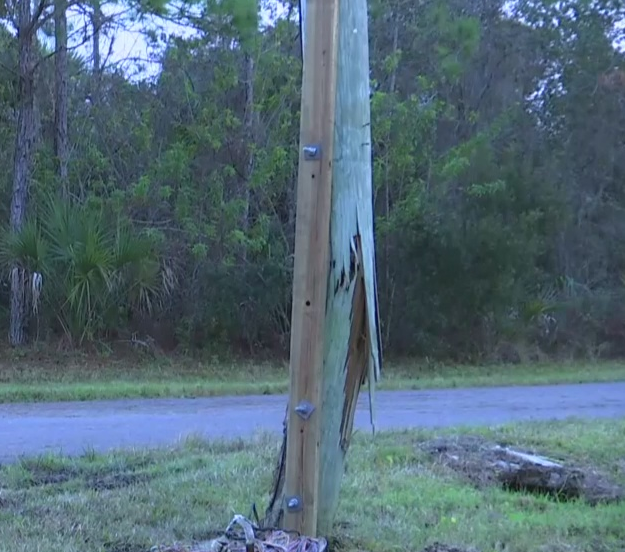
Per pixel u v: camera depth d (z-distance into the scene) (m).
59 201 15.00
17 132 15.80
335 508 4.33
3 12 15.28
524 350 18.53
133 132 17.25
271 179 16.59
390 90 17.30
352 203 4.04
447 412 10.27
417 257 17.20
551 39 23.20
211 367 15.54
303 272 3.97
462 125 20.47
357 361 4.16
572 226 20.66
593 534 4.84
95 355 15.31
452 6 20.59
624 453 7.07
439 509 5.21
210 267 16.48
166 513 4.94
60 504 5.11
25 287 15.18
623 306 20.55
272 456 6.63
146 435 8.16
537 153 21.41
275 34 16.61
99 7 14.97
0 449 7.30
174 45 16.92
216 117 16.50
